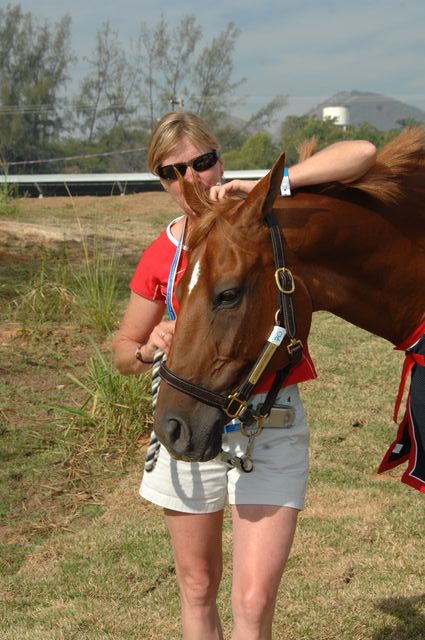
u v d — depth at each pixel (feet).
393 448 8.93
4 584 12.46
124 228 44.96
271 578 7.64
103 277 27.07
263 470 7.99
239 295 7.30
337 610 11.44
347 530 13.84
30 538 13.87
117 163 138.00
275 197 7.48
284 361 7.61
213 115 129.18
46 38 136.46
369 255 8.31
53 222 45.52
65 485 15.72
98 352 19.15
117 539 13.65
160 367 7.64
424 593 11.89
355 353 23.94
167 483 8.38
